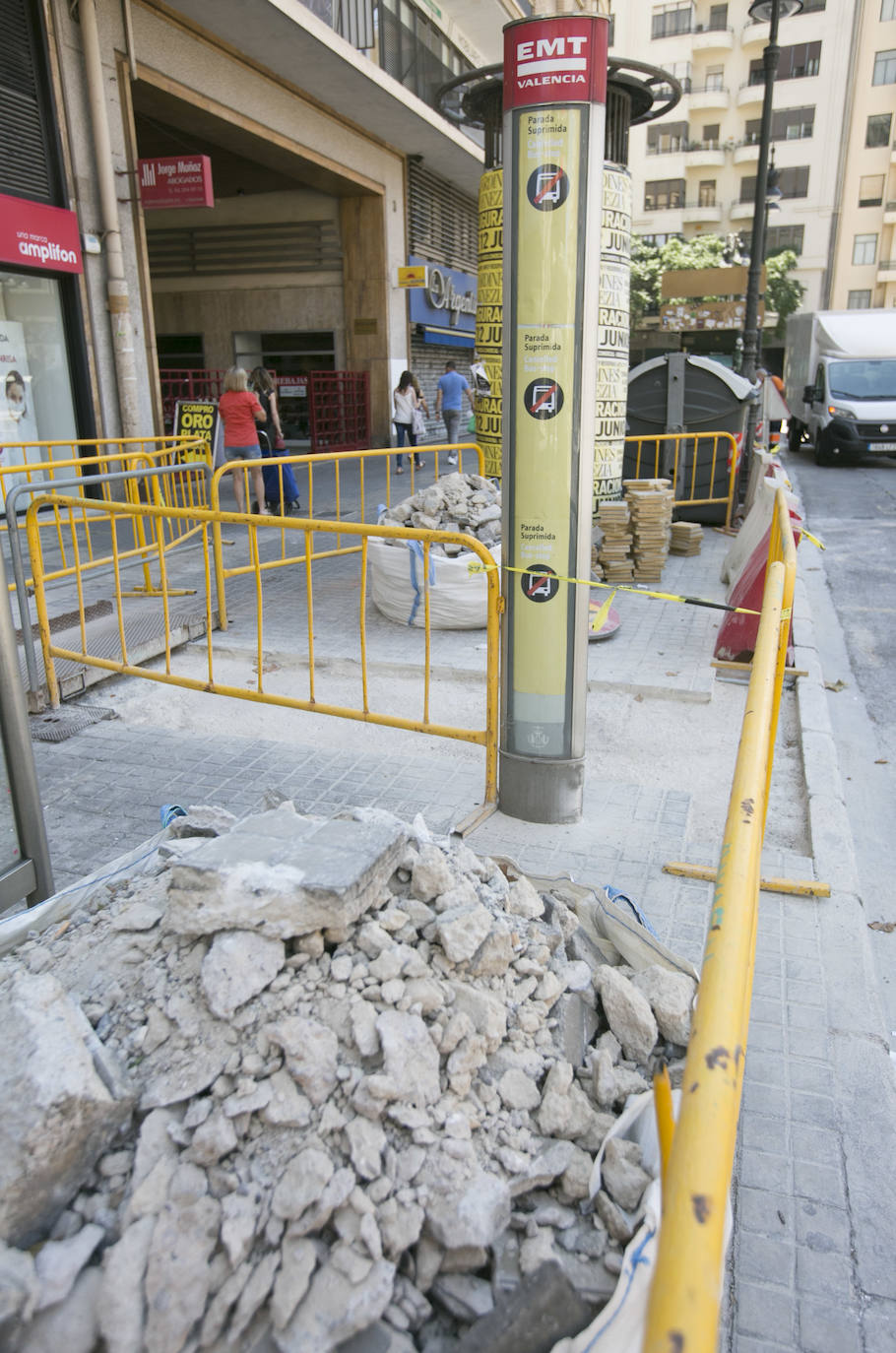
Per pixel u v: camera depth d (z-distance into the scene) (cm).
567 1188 201
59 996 213
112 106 1228
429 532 414
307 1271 176
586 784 451
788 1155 244
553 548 378
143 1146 192
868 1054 280
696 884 362
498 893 274
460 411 1886
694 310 2809
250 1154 193
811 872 378
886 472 1897
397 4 1928
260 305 2241
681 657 649
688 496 1155
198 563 939
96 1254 180
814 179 6009
